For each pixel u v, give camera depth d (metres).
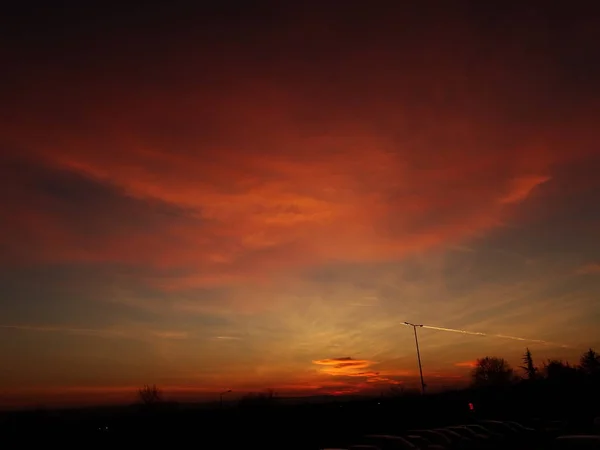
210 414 54.22
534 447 28.69
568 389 69.62
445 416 52.75
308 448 33.94
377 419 49.19
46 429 43.16
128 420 49.97
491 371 123.94
